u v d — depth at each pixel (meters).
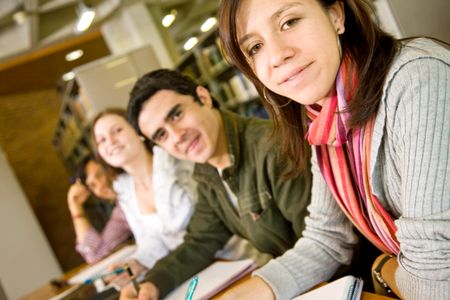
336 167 0.94
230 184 1.37
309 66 0.75
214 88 4.66
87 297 1.63
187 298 1.11
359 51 0.78
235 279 1.26
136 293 1.35
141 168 2.22
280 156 1.16
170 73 1.36
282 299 0.98
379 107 0.76
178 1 6.86
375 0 1.58
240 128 1.35
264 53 0.79
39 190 8.13
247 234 1.48
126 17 6.12
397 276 0.79
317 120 0.86
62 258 7.91
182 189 1.94
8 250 5.20
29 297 2.69
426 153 0.67
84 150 5.88
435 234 0.67
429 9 1.58
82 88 3.78
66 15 5.95
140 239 2.41
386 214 0.84
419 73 0.68
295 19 0.74
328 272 1.05
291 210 1.27
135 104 1.33
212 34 4.33
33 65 7.01
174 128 1.32
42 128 8.47
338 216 1.08
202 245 1.54
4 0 4.94
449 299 0.67
